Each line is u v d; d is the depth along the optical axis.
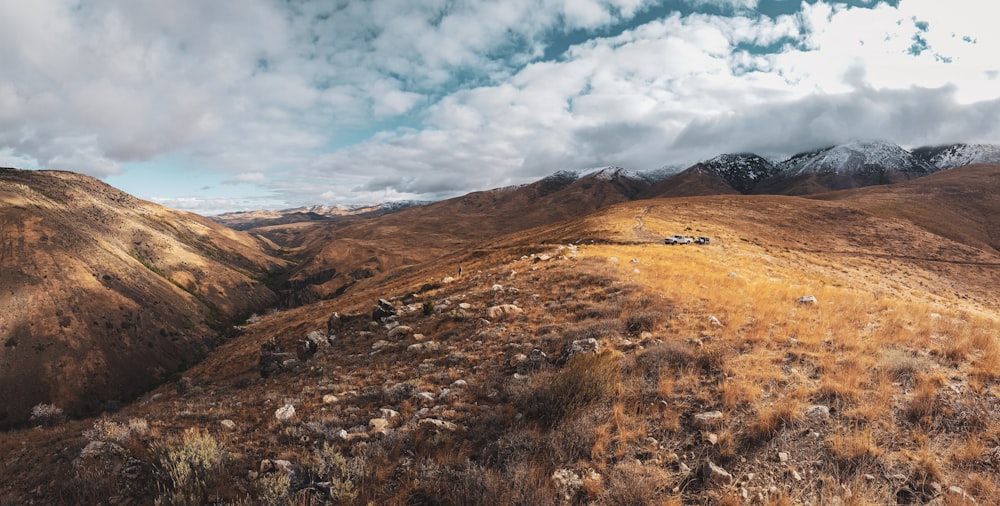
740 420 6.84
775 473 5.64
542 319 16.19
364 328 23.30
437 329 18.31
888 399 6.97
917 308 12.77
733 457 6.02
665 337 11.34
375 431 8.20
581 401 7.77
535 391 8.52
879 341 9.59
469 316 19.00
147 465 7.20
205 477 6.51
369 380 12.59
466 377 11.16
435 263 102.81
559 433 6.95
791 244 80.81
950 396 6.93
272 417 9.68
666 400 7.76
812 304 13.88
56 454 8.48
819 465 5.70
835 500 5.06
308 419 9.30
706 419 6.88
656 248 42.38
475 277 34.25
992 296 63.72
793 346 9.70
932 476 5.33
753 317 12.48
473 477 5.98
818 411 6.73
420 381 11.06
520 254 53.09
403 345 16.75
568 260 30.61
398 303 29.05
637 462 6.10
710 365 9.00
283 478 6.10
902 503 5.01
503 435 7.34
